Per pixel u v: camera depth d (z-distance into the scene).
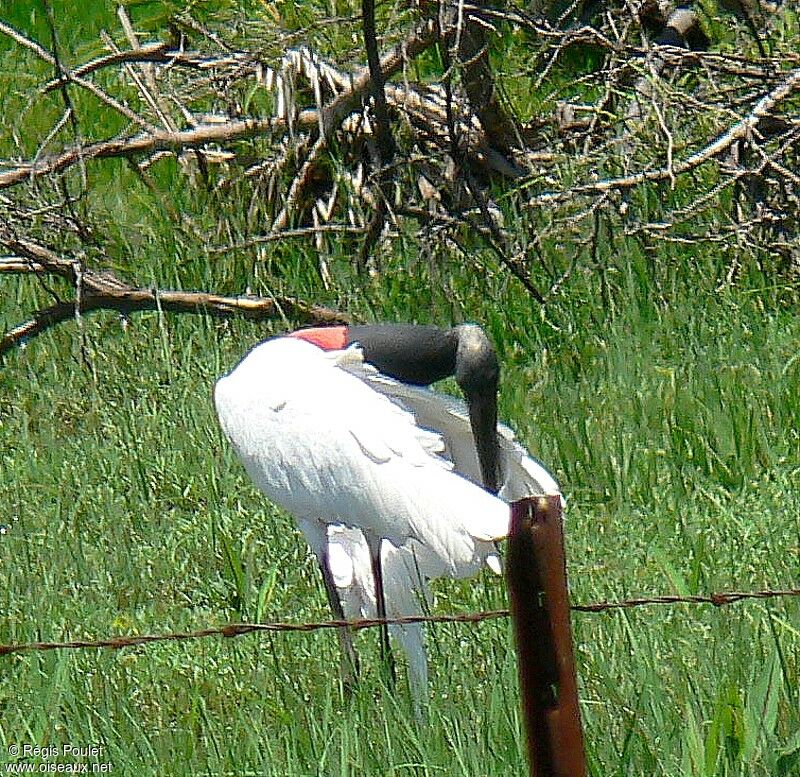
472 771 6.59
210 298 12.84
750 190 13.53
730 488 10.48
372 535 8.13
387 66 13.58
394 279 13.63
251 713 7.62
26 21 21.08
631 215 13.62
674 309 12.74
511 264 12.84
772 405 11.23
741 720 6.63
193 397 12.02
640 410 11.20
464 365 8.94
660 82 12.59
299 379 8.48
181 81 15.29
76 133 13.29
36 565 9.66
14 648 6.15
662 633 7.93
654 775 6.61
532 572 5.16
